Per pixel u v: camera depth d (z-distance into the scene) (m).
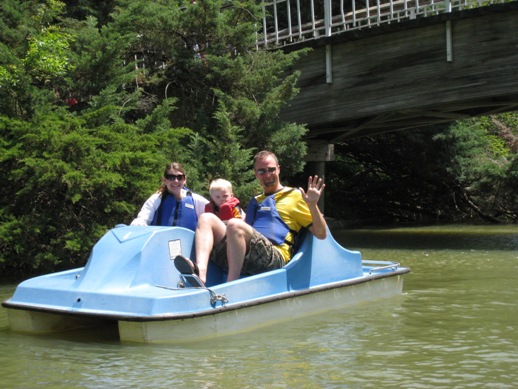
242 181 13.29
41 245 10.61
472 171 25.06
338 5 25.42
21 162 10.70
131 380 4.76
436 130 24.20
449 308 7.34
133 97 13.64
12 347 5.79
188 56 15.01
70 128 11.00
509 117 31.03
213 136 13.71
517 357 5.30
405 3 16.17
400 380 4.71
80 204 11.12
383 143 25.64
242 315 6.20
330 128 18.77
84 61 12.59
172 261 6.46
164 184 7.45
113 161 10.57
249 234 6.58
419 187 27.06
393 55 15.88
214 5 14.77
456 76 15.26
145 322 5.62
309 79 16.75
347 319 6.73
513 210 25.83
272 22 24.27
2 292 9.30
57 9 14.27
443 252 13.82
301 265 6.89
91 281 6.14
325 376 4.81
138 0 14.70
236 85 14.98
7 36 12.65
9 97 11.30
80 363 5.24
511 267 11.09
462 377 4.78
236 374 4.86
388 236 18.78
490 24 14.86
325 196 26.89
